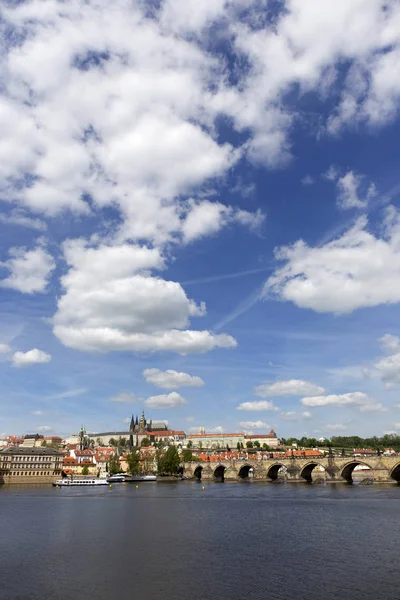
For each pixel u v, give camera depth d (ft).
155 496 562.66
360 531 292.81
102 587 187.32
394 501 444.14
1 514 394.32
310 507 418.31
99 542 271.90
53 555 239.50
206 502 481.87
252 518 360.89
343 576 196.65
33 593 180.96
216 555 236.84
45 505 464.65
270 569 209.05
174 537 286.05
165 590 182.60
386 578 192.44
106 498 541.34
